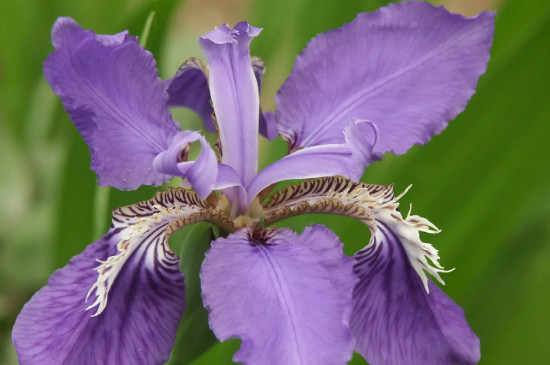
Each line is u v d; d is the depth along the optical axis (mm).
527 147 495
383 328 444
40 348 420
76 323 423
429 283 448
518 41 490
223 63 448
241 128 450
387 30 455
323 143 458
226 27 445
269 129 480
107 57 433
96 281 426
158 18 489
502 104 494
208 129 481
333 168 442
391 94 457
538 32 486
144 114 441
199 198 445
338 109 459
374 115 456
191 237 447
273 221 451
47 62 425
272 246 433
